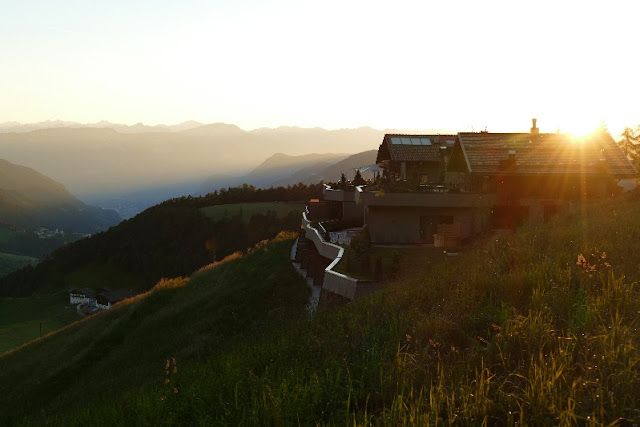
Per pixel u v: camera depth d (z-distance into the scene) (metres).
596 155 30.78
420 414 5.05
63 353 30.50
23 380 27.98
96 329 32.97
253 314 24.61
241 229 113.12
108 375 23.61
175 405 8.23
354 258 19.84
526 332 6.52
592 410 4.57
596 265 9.44
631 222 14.70
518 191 29.61
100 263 130.88
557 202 29.00
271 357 9.37
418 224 29.44
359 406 6.11
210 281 36.09
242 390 7.52
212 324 24.38
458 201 28.88
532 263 10.49
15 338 81.12
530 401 4.86
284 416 6.06
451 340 7.40
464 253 19.53
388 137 42.41
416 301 10.02
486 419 4.83
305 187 134.50
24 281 132.38
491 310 7.91
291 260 33.69
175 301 33.81
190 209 127.56
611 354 5.33
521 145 31.89
